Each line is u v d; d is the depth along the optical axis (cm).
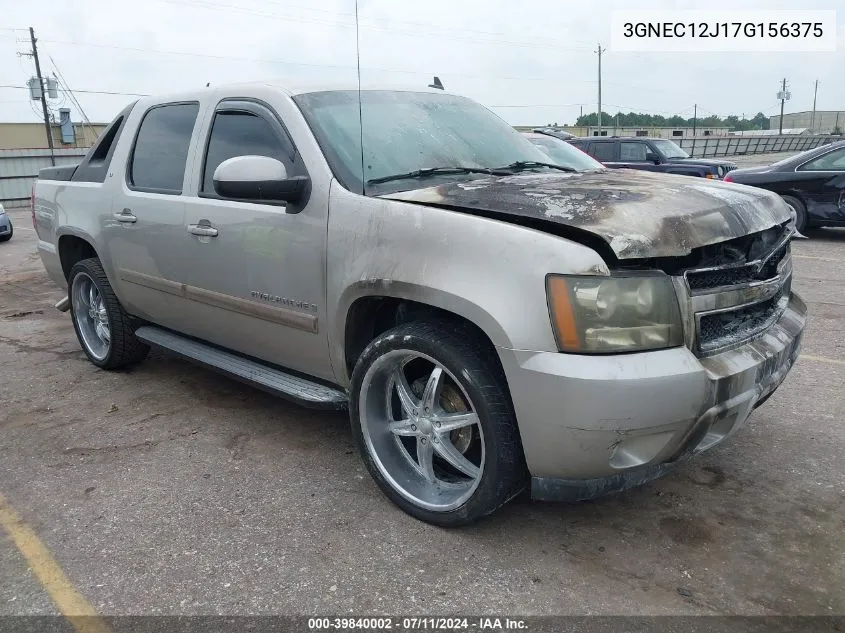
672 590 248
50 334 614
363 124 341
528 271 242
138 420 410
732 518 292
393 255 277
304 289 319
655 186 294
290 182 311
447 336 269
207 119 382
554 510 302
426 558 270
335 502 312
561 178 323
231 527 295
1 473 349
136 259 423
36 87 4344
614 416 235
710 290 255
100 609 247
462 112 393
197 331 409
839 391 426
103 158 471
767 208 292
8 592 258
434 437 287
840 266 826
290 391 339
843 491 312
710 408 247
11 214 2045
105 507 314
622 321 238
